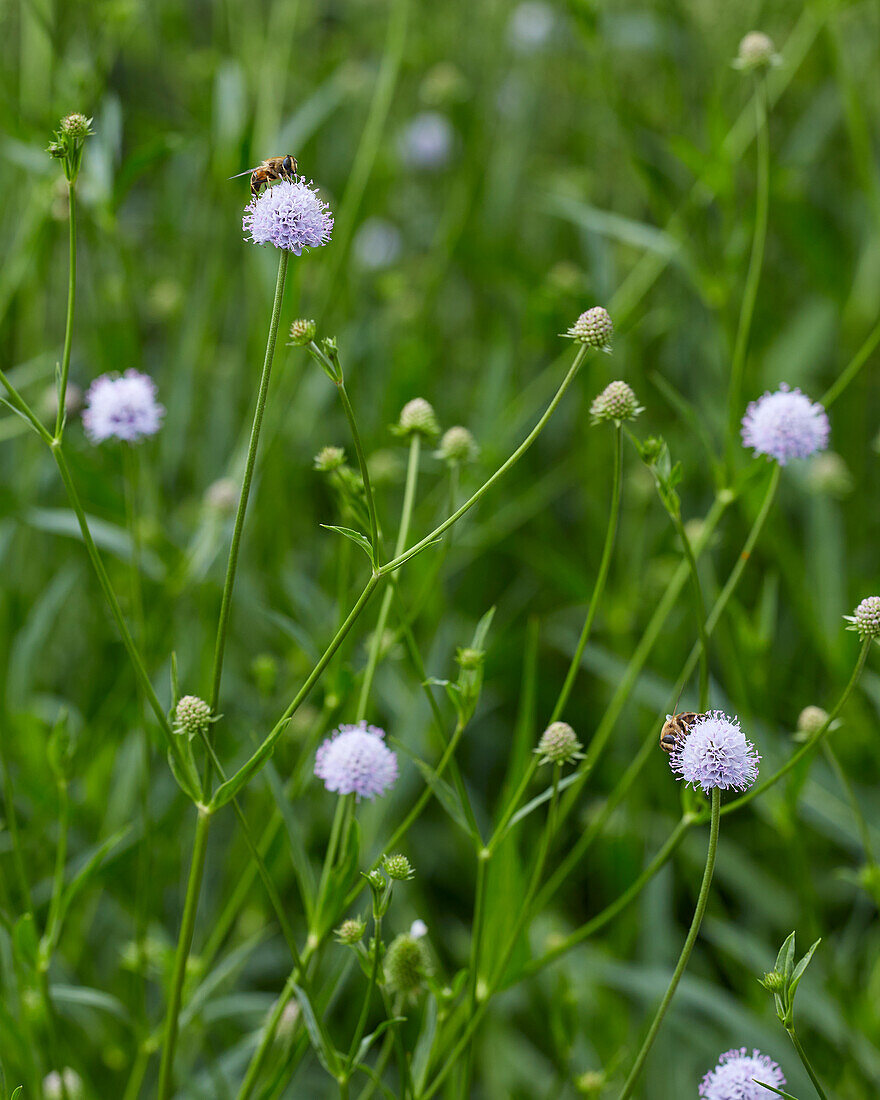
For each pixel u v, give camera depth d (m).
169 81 1.72
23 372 1.28
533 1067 1.21
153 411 1.14
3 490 1.21
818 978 1.21
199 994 1.11
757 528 1.12
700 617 1.09
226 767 1.22
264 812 1.22
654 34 1.49
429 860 1.29
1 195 1.41
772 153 1.63
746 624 1.17
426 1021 1.08
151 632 1.24
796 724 1.31
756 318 1.42
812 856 1.30
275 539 1.33
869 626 1.06
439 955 1.27
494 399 1.36
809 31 1.32
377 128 1.32
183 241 1.53
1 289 1.30
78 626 1.34
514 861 1.11
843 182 1.71
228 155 1.29
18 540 1.32
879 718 1.30
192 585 1.24
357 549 1.25
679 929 1.29
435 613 1.27
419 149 1.67
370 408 1.47
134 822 1.21
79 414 1.24
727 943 1.21
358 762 1.06
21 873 1.09
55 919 1.08
